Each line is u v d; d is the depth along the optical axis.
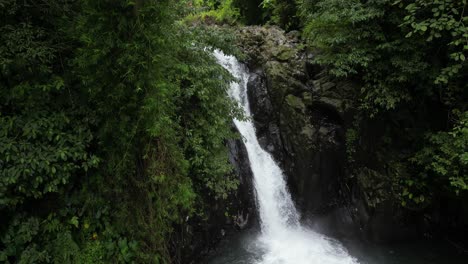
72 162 4.88
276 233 8.03
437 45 7.05
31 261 4.57
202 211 6.66
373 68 7.51
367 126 8.06
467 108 7.23
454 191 7.73
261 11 12.81
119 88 4.37
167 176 5.18
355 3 7.36
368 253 7.49
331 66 8.37
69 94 4.89
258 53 9.47
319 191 8.43
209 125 6.55
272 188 8.34
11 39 4.30
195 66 6.48
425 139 7.79
